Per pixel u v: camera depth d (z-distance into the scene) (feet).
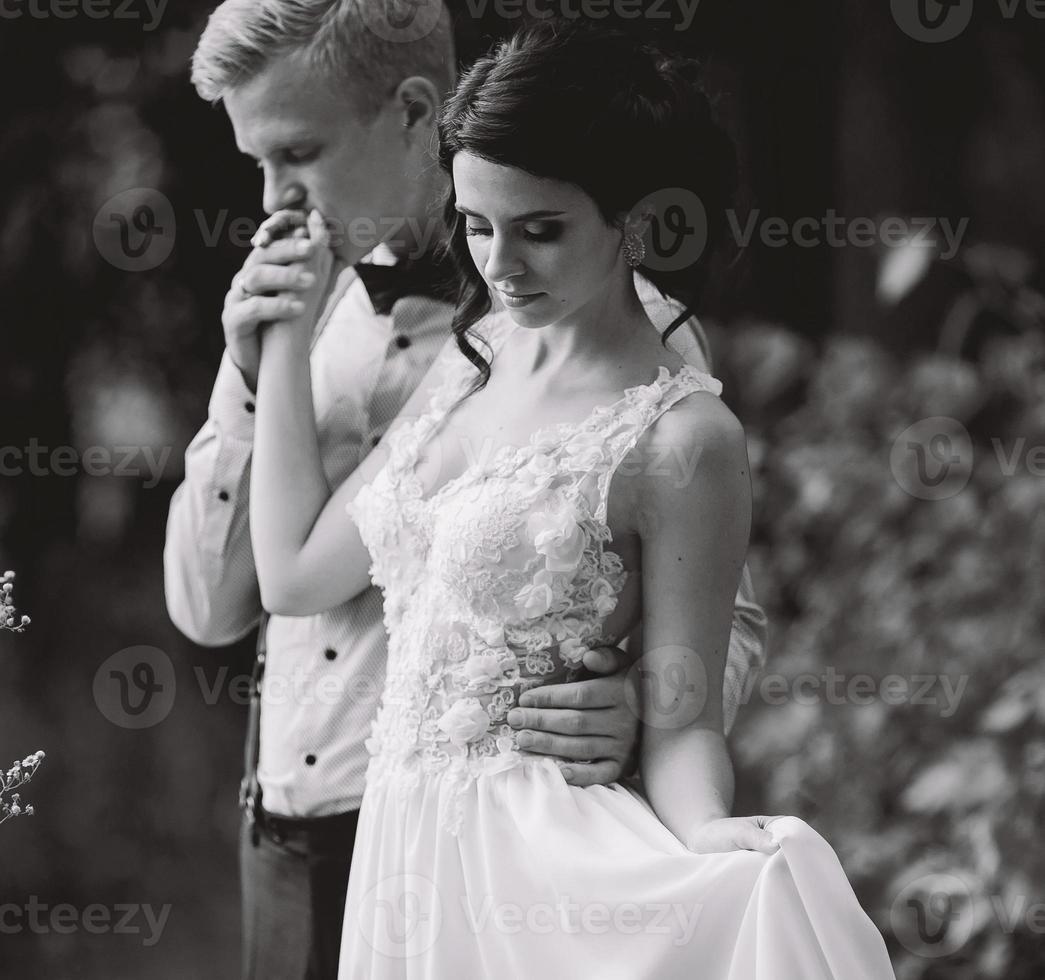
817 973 16.75
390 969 19.49
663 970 17.43
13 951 51.29
